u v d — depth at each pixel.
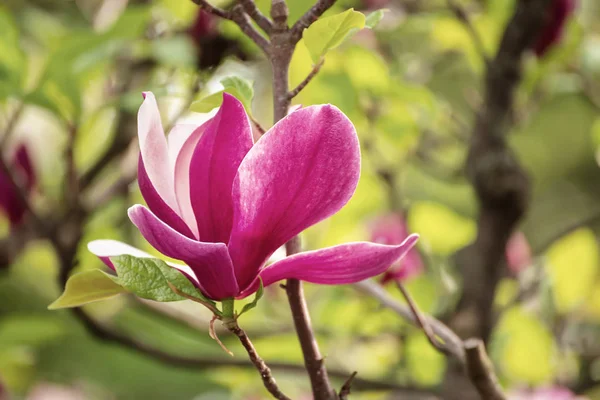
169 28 1.59
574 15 1.74
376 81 1.71
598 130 2.13
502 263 1.50
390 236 1.70
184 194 0.97
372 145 1.88
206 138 0.96
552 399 1.75
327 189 0.94
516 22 1.47
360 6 1.92
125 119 1.70
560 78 1.91
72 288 0.97
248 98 1.00
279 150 0.94
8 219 1.60
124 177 1.71
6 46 1.50
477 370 1.06
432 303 1.71
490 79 1.51
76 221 1.51
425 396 1.79
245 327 1.86
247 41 1.45
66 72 1.41
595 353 1.82
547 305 1.88
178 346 1.96
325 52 0.98
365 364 1.98
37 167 1.70
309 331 0.97
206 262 0.94
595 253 2.01
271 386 0.95
